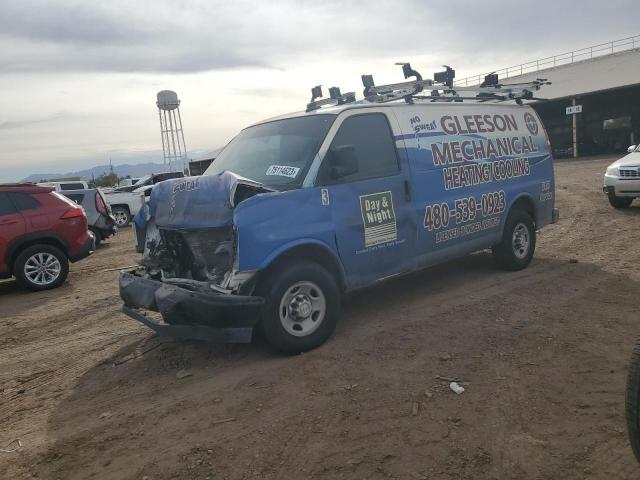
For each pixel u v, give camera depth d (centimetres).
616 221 1085
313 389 418
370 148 549
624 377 410
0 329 673
